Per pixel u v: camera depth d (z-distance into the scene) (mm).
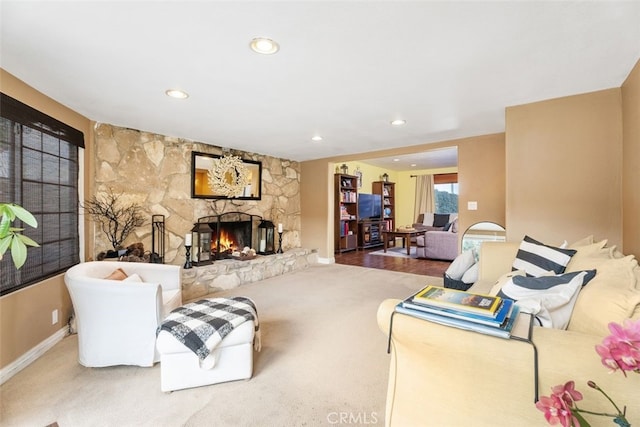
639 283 1185
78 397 1736
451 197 8953
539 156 2766
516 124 2873
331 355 2225
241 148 4898
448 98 2705
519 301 1149
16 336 2049
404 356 1120
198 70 2127
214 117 3217
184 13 1494
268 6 1452
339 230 7211
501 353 910
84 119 3107
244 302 2234
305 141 4406
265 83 2361
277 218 5684
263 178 5418
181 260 4109
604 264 1430
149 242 3781
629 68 2143
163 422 1536
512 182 2879
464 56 1962
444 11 1502
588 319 1117
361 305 3363
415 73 2209
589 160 2566
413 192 9336
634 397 777
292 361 2137
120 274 2336
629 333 689
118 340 2010
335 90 2516
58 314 2547
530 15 1538
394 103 2832
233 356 1878
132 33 1663
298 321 2893
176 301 2506
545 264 2053
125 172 3545
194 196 4277
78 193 2994
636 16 1543
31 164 2314
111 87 2396
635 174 2141
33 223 1086
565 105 2656
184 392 1778
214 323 1859
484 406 956
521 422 901
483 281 2627
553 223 2711
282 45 1812
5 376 1924
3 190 2045
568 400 713
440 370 1029
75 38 1703
